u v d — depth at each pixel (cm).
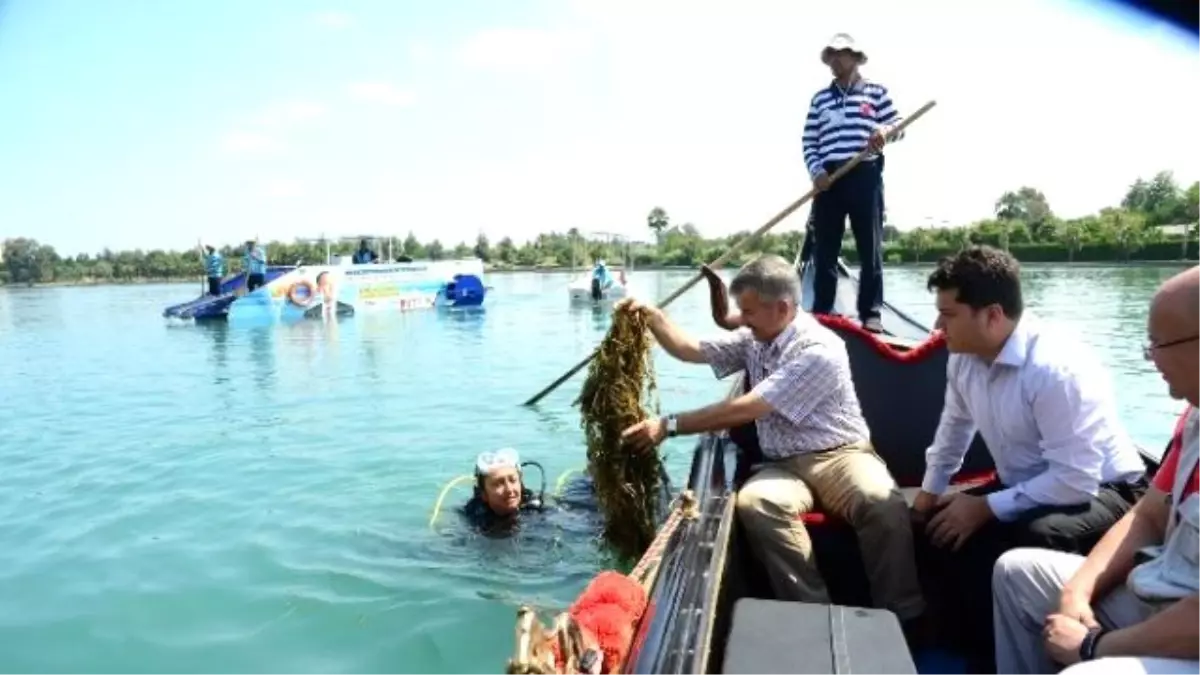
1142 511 240
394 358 1452
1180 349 201
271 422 939
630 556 436
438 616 436
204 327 2156
